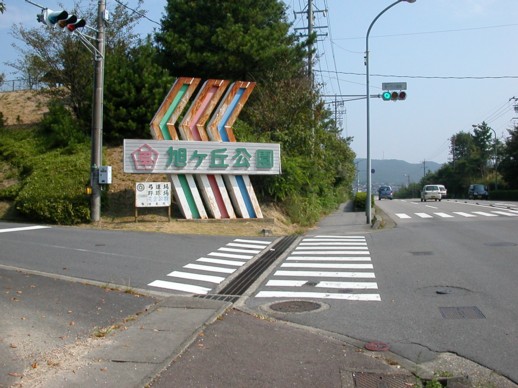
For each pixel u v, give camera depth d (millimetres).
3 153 25547
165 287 10344
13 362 5664
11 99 38031
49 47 28234
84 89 28281
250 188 21922
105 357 5984
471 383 5570
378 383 5543
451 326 7473
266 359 6133
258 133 27969
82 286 9656
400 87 24703
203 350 6371
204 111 21500
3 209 21375
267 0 30875
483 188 61156
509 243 15375
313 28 33844
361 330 7449
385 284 10469
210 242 16875
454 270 11555
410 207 37312
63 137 26312
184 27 29500
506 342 6715
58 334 6738
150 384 5289
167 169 20578
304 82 30859
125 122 26609
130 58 29500
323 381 5523
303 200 26750
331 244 17047
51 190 20156
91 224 19469
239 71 29141
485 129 110500
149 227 19266
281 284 10852
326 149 41000
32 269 11156
